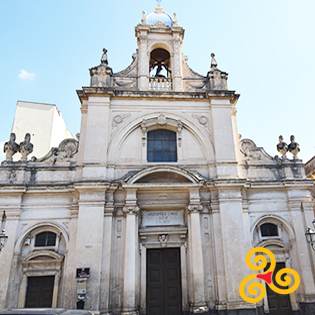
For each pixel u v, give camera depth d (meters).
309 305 12.77
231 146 14.71
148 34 17.02
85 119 15.01
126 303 11.88
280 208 14.40
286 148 15.52
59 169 14.08
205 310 12.11
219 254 13.08
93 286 11.85
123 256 12.79
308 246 13.76
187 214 13.89
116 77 16.09
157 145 15.17
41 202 13.45
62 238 13.19
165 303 13.03
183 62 17.11
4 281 11.91
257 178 14.80
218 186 13.69
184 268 13.42
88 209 12.89
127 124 14.92
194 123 15.23
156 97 15.41
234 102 16.42
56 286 12.41
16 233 12.77
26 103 22.44
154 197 13.89
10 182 13.49
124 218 13.38
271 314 12.91
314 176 18.91
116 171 14.11
